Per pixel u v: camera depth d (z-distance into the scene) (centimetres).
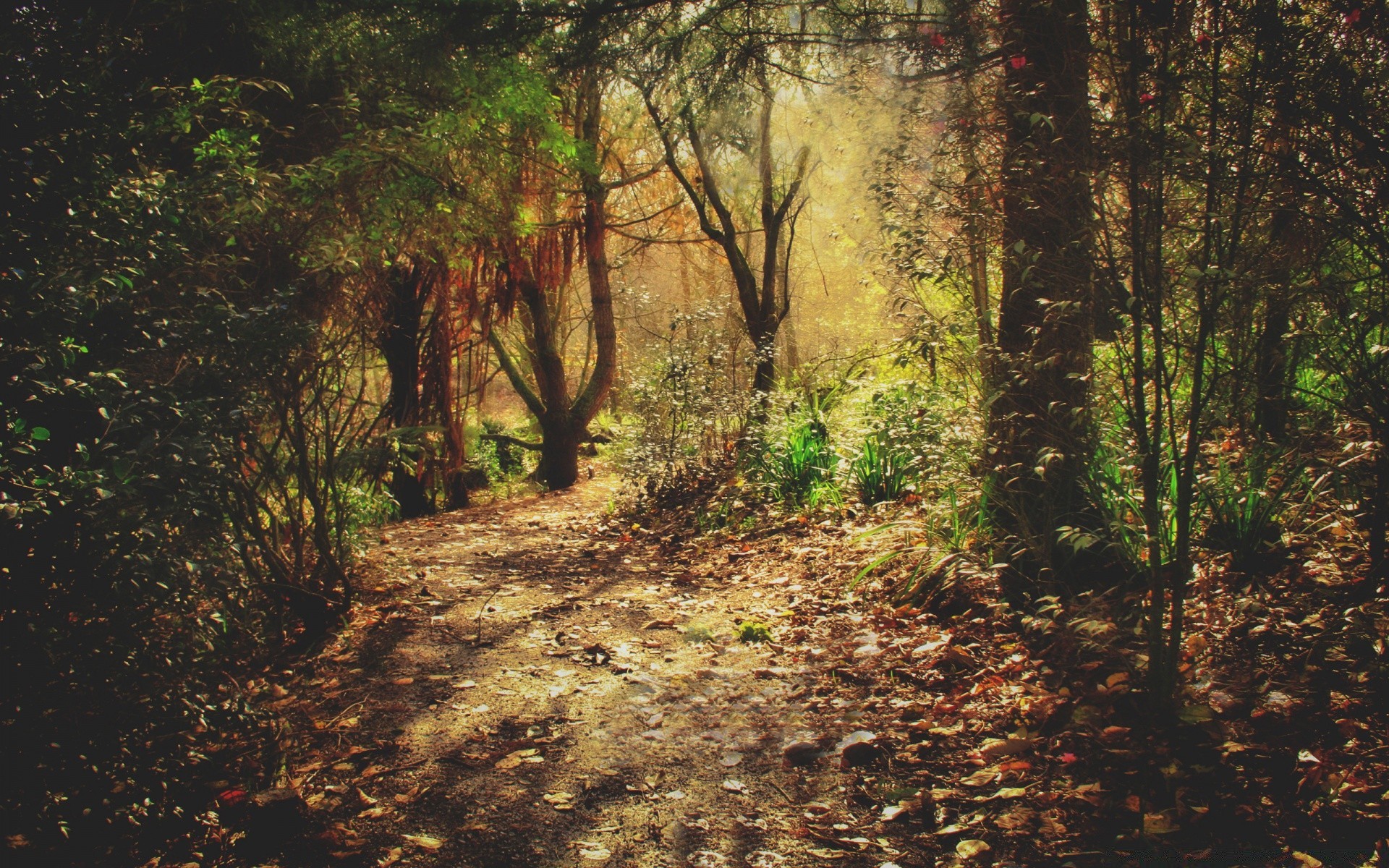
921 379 616
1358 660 295
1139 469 335
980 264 389
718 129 877
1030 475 370
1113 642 331
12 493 207
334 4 523
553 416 1565
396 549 781
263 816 263
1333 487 393
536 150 962
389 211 595
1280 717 276
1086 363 342
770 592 539
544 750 329
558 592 586
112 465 218
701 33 504
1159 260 265
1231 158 260
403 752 331
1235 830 232
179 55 548
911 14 419
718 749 323
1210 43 263
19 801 220
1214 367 276
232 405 298
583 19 485
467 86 698
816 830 264
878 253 423
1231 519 377
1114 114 282
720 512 779
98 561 218
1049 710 307
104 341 257
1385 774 241
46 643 210
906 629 423
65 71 262
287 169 430
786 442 799
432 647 459
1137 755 269
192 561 239
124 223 262
